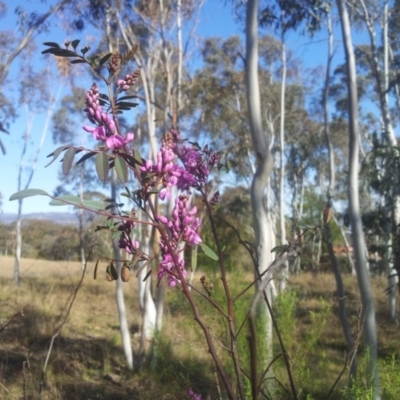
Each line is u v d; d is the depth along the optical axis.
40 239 32.66
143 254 1.38
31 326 8.72
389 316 11.90
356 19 13.77
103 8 8.93
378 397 4.14
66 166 1.20
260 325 4.23
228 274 5.01
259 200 5.01
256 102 5.14
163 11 10.20
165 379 6.24
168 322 7.93
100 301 13.03
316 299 13.27
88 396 6.29
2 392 5.62
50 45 1.32
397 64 14.23
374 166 8.83
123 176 1.24
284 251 1.55
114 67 1.36
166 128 9.05
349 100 5.88
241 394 1.33
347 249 18.88
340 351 7.66
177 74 11.08
